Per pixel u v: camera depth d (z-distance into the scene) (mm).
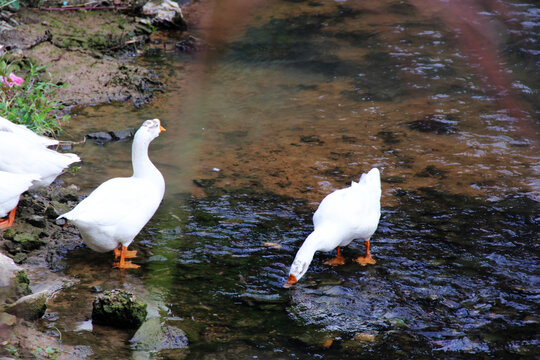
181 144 11070
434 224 8703
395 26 17984
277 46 16500
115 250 7750
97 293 6883
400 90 13945
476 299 7090
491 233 8469
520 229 8562
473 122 12359
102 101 12531
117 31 15750
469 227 8617
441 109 12961
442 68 15148
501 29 17500
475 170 10367
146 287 7105
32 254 7562
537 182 9961
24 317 6219
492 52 16047
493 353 6168
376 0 20266
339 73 14883
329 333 6480
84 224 6945
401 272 7656
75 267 7402
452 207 9156
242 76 14539
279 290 7238
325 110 12883
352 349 6223
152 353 5977
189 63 15070
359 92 13836
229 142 11273
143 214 7473
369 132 11875
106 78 13352
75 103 12266
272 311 6836
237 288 7227
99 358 5789
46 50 13891
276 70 14992
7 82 10453
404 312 6867
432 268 7715
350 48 16422
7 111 9836
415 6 19625
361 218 7684
